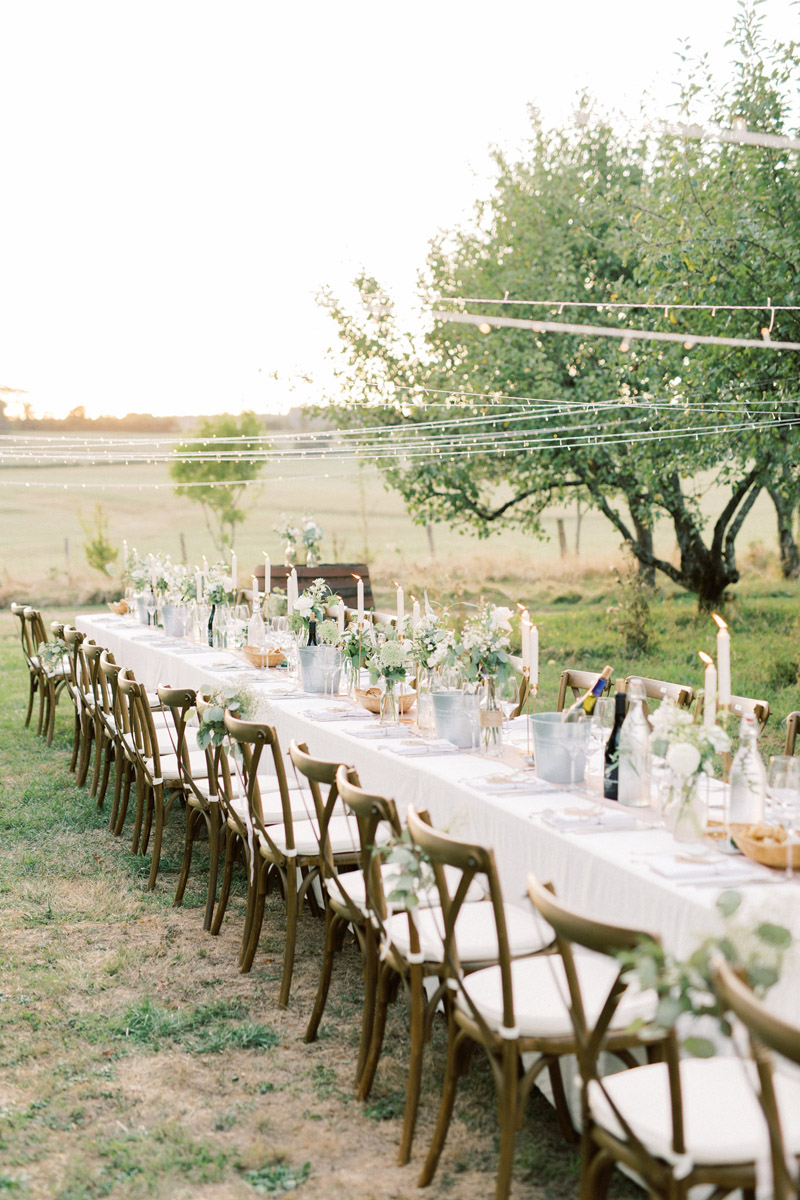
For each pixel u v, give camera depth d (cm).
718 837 255
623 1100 189
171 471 1462
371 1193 242
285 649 593
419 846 235
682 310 727
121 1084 296
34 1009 344
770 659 955
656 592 1198
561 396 1011
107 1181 249
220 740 387
